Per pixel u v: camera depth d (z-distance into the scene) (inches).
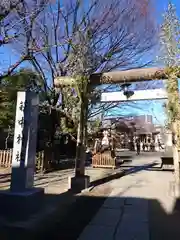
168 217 200.4
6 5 218.4
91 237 155.9
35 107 225.3
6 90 560.1
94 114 561.6
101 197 271.4
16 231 163.5
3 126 632.4
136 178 424.2
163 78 304.7
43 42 444.8
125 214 207.8
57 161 595.8
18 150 208.4
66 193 289.3
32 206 195.6
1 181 348.2
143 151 1437.0
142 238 155.9
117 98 352.5
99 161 587.2
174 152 303.3
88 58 338.3
